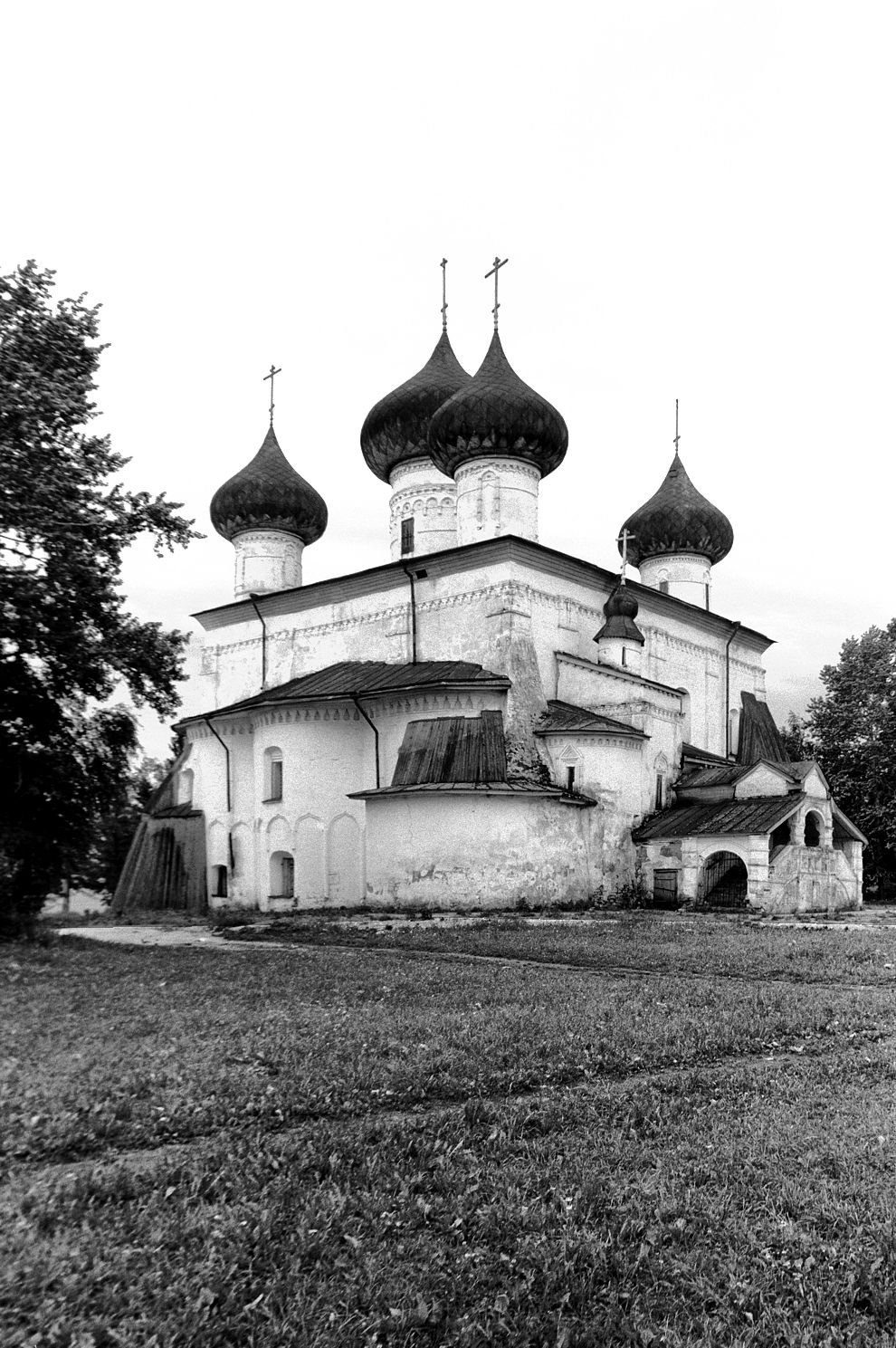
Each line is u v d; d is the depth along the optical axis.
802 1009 12.91
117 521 23.25
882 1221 6.20
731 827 35.78
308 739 38.12
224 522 50.66
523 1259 5.68
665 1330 5.07
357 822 37.69
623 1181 6.75
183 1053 9.88
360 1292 5.32
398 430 46.97
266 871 38.34
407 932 25.14
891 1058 10.21
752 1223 6.19
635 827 38.09
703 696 49.53
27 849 23.06
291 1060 9.59
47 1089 8.48
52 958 18.55
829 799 38.94
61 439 23.36
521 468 41.91
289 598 45.72
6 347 22.67
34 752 23.42
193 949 21.52
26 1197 6.21
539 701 38.31
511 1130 7.69
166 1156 7.19
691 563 53.78
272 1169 6.79
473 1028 11.09
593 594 42.69
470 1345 4.95
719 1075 9.50
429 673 38.41
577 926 27.00
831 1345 4.95
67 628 22.89
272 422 51.94
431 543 46.34
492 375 41.97
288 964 17.81
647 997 13.60
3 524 21.52
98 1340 4.84
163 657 24.83
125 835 47.34
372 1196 6.38
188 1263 5.49
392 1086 8.81
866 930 26.23
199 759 44.47
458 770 35.06
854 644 57.09
